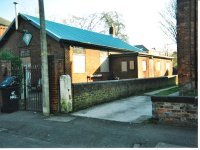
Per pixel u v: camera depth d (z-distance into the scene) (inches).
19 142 254.4
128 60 928.9
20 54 777.6
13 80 405.1
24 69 421.7
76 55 759.7
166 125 287.3
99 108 413.1
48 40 707.4
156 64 1131.9
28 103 440.1
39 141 257.0
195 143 225.6
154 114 298.5
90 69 828.6
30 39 745.6
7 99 396.2
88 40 833.5
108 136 256.2
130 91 597.9
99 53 890.7
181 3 309.9
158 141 234.5
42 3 362.6
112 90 510.0
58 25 880.3
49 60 374.9
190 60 303.9
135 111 383.2
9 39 809.5
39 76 525.7
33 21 721.6
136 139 243.3
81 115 357.1
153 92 671.8
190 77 303.9
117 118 335.0
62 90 372.2
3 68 466.3
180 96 279.7
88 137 258.2
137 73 907.4
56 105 373.1
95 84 446.6
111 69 965.8
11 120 344.8
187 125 276.5
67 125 304.7
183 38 308.8
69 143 246.5
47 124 313.1
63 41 675.4
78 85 396.8
